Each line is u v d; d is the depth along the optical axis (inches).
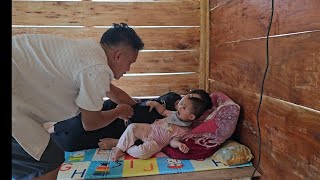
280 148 49.4
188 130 67.9
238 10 67.4
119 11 92.4
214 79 87.6
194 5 94.6
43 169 46.3
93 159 63.5
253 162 60.0
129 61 48.3
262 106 56.0
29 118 41.3
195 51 96.7
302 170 43.3
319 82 39.1
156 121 70.8
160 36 94.7
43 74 40.4
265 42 54.2
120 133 72.2
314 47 39.9
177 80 97.3
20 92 39.6
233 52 71.3
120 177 55.1
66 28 91.4
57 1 90.2
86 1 91.0
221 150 62.7
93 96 42.7
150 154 63.3
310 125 41.2
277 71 49.9
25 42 40.2
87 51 42.1
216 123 64.8
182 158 62.7
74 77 41.6
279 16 48.8
